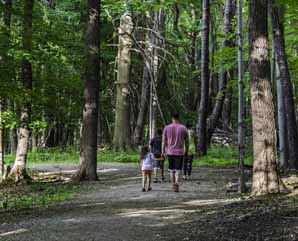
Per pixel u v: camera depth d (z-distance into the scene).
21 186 18.88
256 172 11.84
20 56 16.38
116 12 28.06
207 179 17.98
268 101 11.72
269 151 11.71
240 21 13.62
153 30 31.92
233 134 40.62
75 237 8.57
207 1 28.94
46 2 30.08
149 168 14.90
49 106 18.86
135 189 15.50
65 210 11.84
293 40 23.81
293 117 20.05
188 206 11.49
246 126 39.31
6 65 16.38
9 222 10.52
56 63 18.09
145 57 32.66
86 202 13.12
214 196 13.11
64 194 15.23
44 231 9.20
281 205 9.92
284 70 19.91
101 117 44.59
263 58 11.70
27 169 22.77
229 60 27.97
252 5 11.79
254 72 11.76
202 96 28.75
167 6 29.72
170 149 14.31
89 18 19.08
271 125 11.73
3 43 16.12
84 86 19.09
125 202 12.59
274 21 19.77
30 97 17.70
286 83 19.97
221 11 38.97
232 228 8.41
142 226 9.30
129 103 34.38
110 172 22.56
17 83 17.09
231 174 19.80
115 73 38.94
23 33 16.91
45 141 44.62
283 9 19.62
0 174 20.11
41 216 11.12
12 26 17.48
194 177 18.78
